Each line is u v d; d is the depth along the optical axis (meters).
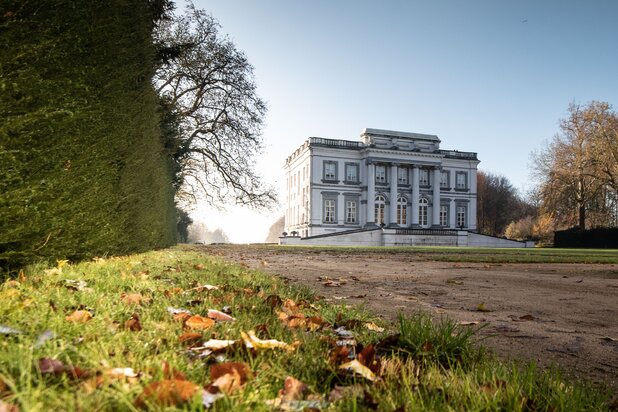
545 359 2.54
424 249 25.73
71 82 4.26
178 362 1.65
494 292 5.69
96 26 4.89
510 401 1.50
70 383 1.32
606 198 41.34
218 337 2.13
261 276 5.66
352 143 54.88
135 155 8.18
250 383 1.45
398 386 1.64
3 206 3.39
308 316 3.11
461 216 58.19
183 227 52.50
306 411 1.31
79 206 4.88
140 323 2.28
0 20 3.46
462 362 2.07
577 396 1.65
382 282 6.71
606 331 3.38
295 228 60.28
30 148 3.84
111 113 5.95
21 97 3.71
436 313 4.00
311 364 1.82
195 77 19.73
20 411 1.07
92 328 2.00
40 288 3.06
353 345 2.16
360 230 45.34
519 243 49.06
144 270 5.54
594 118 39.19
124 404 1.20
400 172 55.44
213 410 1.21
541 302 4.88
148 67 8.70
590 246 40.09
